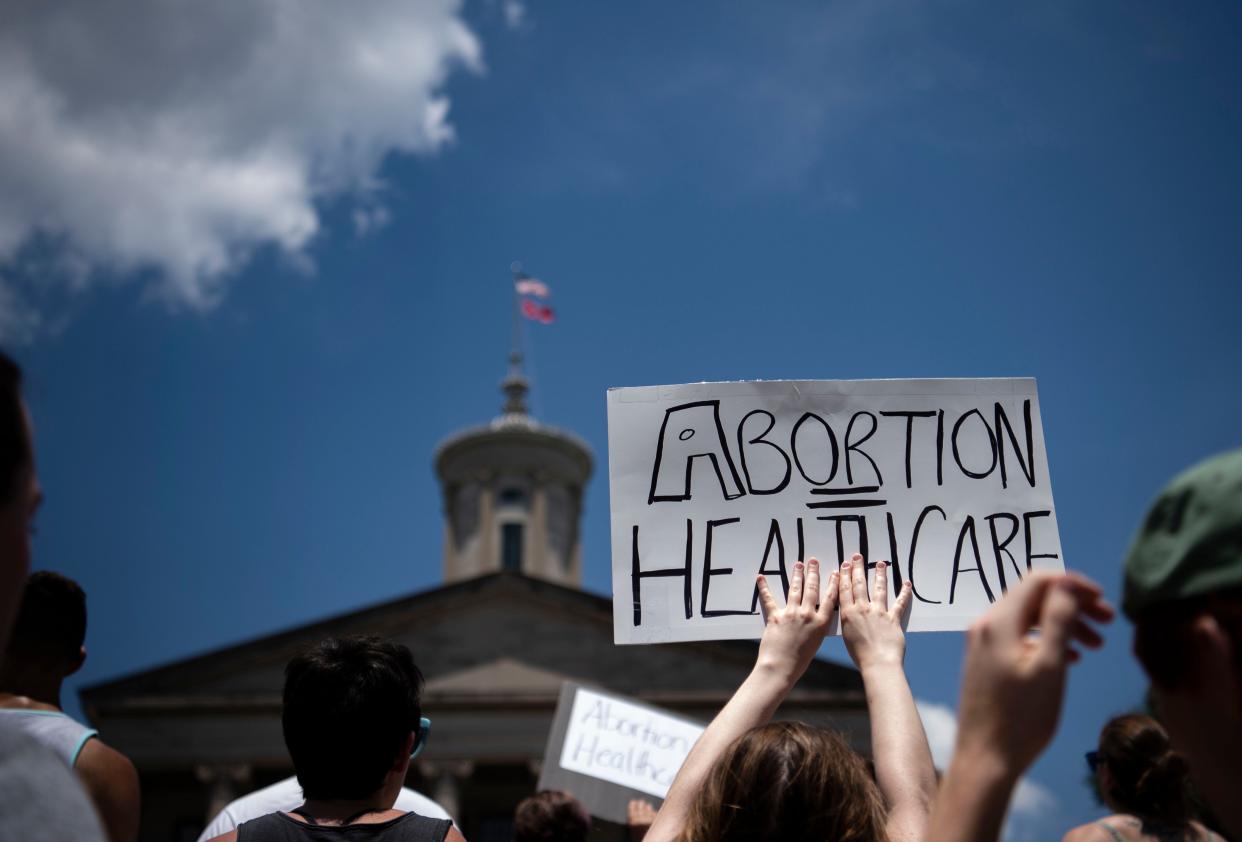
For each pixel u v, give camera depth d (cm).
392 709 340
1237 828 145
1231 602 142
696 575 388
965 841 153
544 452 6397
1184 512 147
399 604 4759
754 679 299
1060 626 155
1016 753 155
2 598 152
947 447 398
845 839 233
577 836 514
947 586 384
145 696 4566
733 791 242
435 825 327
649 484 396
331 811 331
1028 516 391
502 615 4784
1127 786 411
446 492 6462
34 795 145
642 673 4688
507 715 4609
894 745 265
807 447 399
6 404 154
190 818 4653
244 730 4553
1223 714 142
